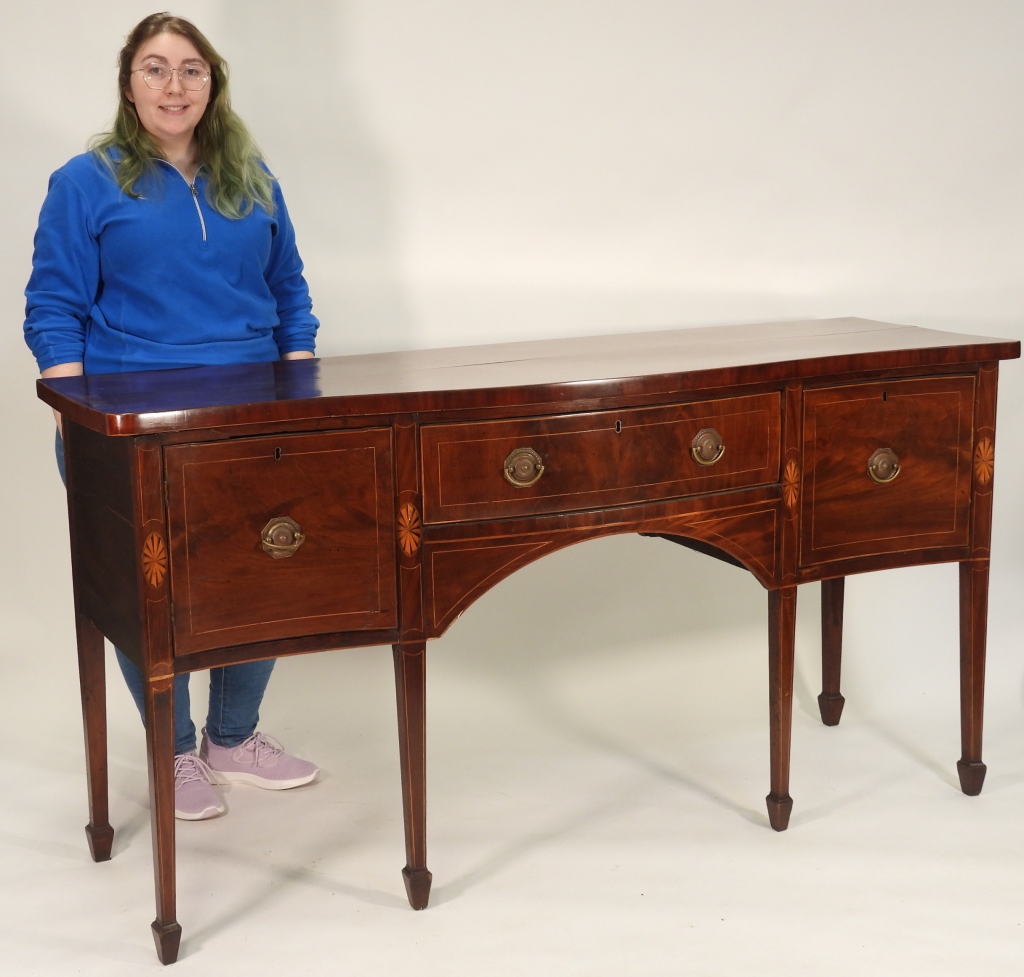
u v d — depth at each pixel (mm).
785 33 3094
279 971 2117
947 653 3420
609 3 2984
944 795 2725
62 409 2150
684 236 3137
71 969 2131
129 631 2115
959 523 2627
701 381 2285
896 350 2465
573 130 3021
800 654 3332
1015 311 3350
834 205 3203
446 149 2965
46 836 2574
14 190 2797
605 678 3295
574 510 2283
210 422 1985
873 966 2104
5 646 3020
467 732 3051
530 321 3092
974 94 3230
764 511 2445
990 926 2217
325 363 2562
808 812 2652
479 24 2924
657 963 2121
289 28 2828
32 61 2754
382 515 2172
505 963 2129
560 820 2627
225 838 2566
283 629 2150
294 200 2906
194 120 2441
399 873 2428
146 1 2779
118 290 2480
